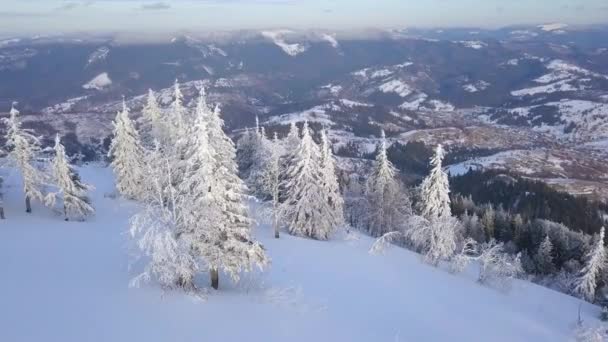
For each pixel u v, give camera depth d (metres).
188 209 20.47
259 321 19.42
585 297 46.47
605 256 50.31
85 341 15.30
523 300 36.44
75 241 32.75
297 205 45.12
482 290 35.81
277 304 22.23
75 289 20.55
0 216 40.97
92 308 18.28
